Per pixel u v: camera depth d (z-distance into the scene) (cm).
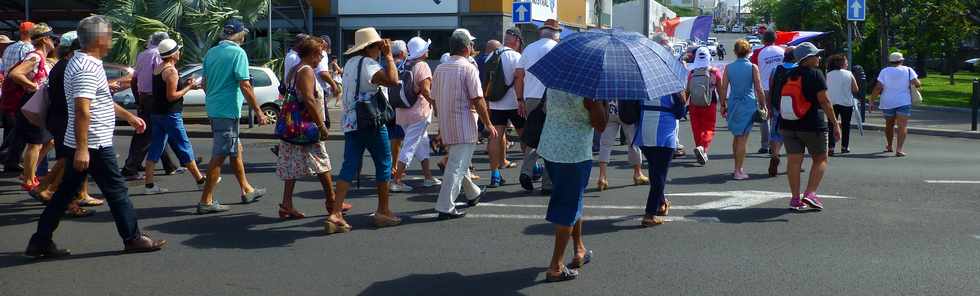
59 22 2831
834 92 1341
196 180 953
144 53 1004
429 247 683
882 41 3403
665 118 751
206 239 711
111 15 2152
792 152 827
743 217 802
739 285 577
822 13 4544
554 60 564
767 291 563
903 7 3406
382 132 746
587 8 3634
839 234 727
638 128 756
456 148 783
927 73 5209
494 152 973
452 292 564
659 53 573
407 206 859
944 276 598
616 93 540
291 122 764
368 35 736
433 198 906
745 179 1053
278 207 854
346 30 2780
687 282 584
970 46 5472
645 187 980
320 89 1051
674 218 795
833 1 4097
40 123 691
